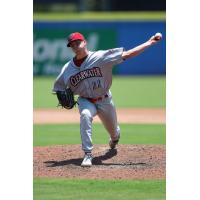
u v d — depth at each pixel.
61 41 102.75
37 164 33.94
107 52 33.22
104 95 34.34
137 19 101.94
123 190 28.39
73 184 29.53
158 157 35.66
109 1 130.88
